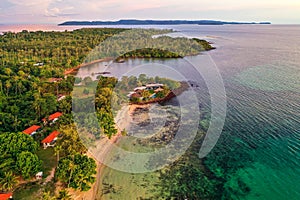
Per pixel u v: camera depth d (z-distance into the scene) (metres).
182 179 38.97
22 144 38.28
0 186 32.81
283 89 79.25
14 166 35.22
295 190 36.44
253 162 43.03
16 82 72.38
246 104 67.12
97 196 34.94
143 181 38.38
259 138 50.22
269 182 38.25
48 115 54.59
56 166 39.38
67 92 73.19
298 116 59.06
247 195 35.75
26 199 32.75
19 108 56.78
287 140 49.16
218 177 39.50
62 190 32.50
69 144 39.91
